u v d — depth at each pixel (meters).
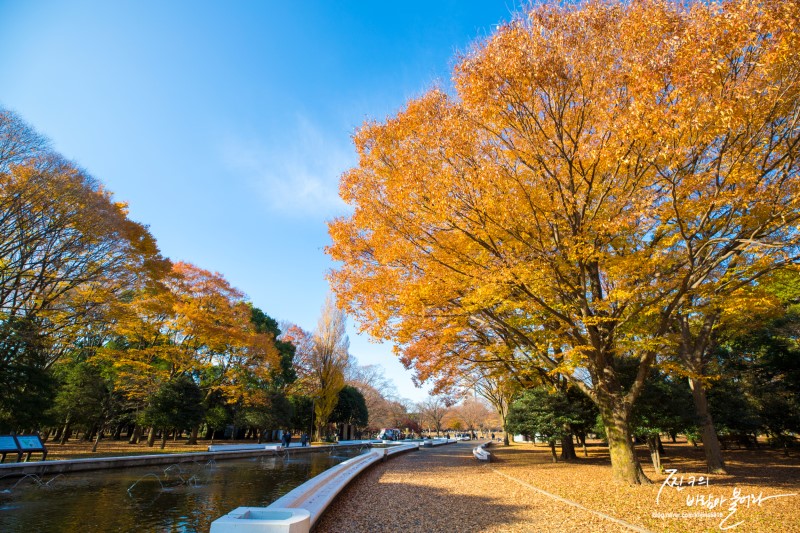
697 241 9.91
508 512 8.16
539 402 18.34
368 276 11.38
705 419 13.85
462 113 9.12
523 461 20.02
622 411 11.55
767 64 6.20
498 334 14.13
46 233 17.86
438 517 7.77
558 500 9.29
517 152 9.31
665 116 6.73
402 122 9.99
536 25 8.02
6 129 16.36
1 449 13.40
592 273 11.39
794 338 18.20
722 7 6.36
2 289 18.06
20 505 9.00
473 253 10.59
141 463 16.02
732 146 8.10
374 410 66.69
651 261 9.09
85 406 23.00
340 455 27.38
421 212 9.87
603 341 11.09
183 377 26.70
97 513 8.44
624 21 7.41
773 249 8.83
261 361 32.69
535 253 9.61
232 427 47.25
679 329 14.42
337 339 42.94
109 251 19.73
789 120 8.05
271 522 4.56
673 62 6.53
